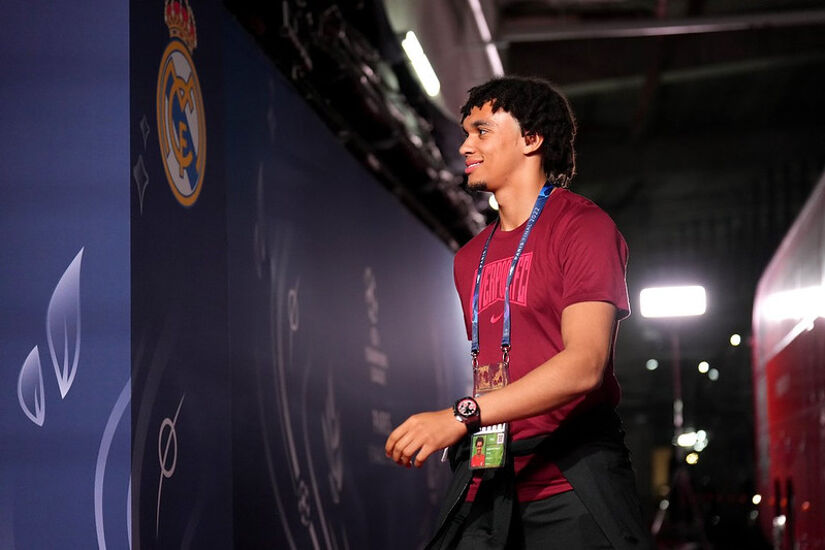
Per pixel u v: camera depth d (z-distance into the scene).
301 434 4.62
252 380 4.09
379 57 6.20
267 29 4.68
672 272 22.48
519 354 2.22
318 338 4.99
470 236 9.08
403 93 6.86
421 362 7.26
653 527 16.28
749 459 19.34
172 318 3.10
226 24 4.17
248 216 4.20
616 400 2.23
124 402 2.77
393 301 6.63
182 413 3.14
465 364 8.88
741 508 16.06
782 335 8.02
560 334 2.20
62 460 2.76
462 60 7.81
